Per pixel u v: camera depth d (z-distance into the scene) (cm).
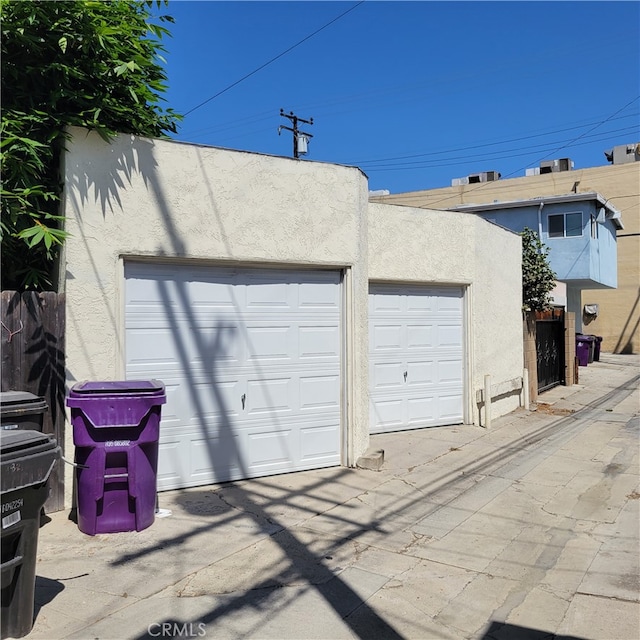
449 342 1036
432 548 513
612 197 3061
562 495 671
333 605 404
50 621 366
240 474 686
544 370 1548
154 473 536
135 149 607
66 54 604
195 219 638
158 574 439
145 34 669
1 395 492
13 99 589
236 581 434
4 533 313
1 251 592
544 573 469
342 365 753
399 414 981
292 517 572
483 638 371
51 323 566
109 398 500
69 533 514
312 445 738
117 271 600
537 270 1474
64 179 578
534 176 3194
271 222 686
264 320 702
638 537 546
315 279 738
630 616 399
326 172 727
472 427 1029
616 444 929
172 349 643
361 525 559
